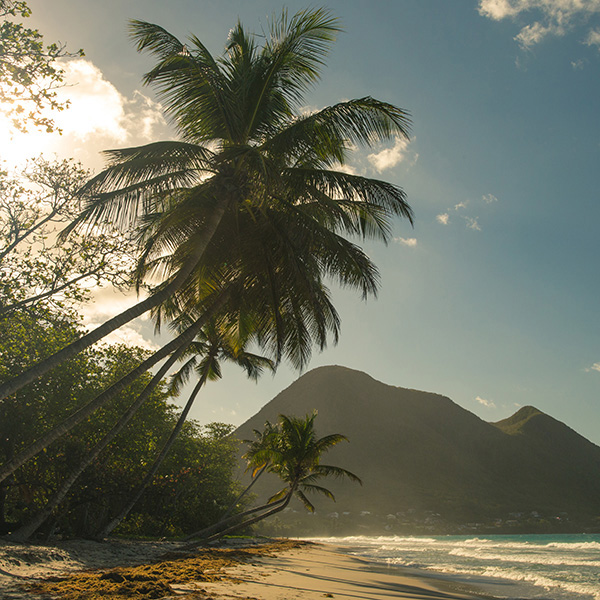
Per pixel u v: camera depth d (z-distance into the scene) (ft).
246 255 43.55
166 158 38.40
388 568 79.51
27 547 47.70
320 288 49.29
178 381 94.63
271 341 49.62
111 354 76.54
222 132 42.22
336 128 39.65
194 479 122.01
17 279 47.83
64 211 47.98
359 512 647.97
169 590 30.89
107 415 72.38
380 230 50.65
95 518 104.27
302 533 444.55
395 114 38.19
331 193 40.55
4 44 28.66
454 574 71.00
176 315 72.33
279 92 42.75
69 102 30.17
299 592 38.65
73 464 68.03
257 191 39.68
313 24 40.40
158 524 130.00
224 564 58.44
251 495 190.19
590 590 54.24
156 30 38.06
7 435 63.21
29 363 61.36
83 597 27.45
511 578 66.03
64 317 53.67
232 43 43.75
